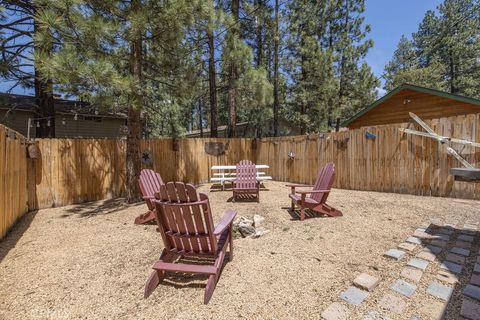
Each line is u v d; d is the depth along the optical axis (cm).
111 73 402
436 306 177
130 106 475
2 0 637
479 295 184
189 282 226
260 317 176
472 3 1975
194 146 802
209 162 835
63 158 561
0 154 327
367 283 208
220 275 236
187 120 2122
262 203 527
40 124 775
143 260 271
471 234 307
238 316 178
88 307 193
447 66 2106
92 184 600
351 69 1344
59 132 1183
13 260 278
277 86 1202
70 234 364
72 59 374
